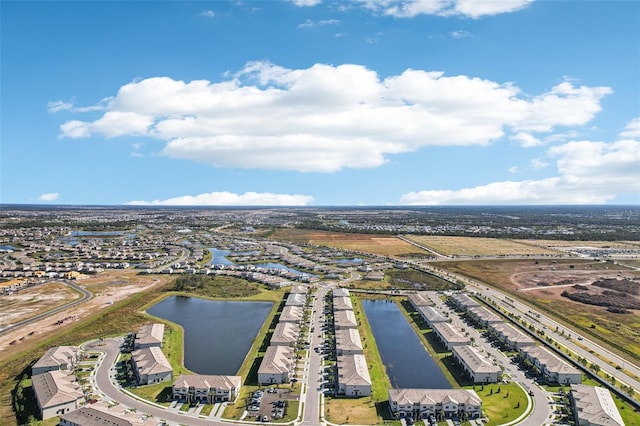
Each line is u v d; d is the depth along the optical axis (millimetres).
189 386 150625
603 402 141750
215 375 166000
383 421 137500
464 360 177875
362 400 150625
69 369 170625
